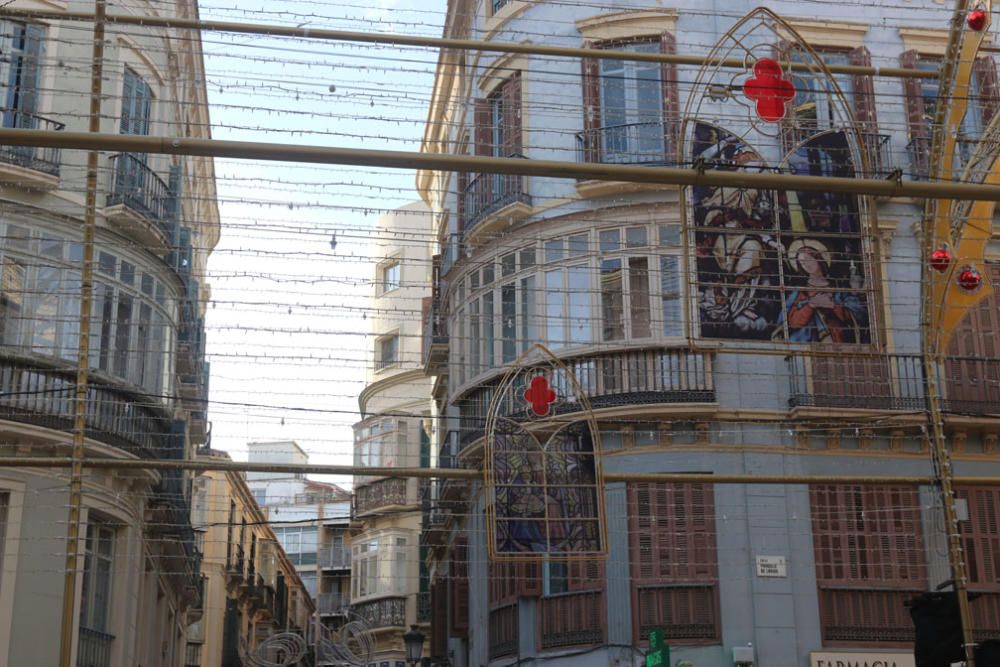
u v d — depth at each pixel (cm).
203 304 3102
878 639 2064
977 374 2181
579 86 2292
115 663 2056
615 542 2092
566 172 1011
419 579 3931
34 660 1877
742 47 1386
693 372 2119
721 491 2108
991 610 2083
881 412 2105
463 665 2736
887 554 2106
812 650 2041
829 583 2081
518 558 1437
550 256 2245
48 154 2045
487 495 1448
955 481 1404
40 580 1909
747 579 2066
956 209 1433
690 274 1384
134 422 2098
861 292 1356
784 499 2112
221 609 4097
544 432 1505
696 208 1347
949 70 1402
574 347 2172
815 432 2131
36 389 1962
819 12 2309
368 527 4247
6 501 1919
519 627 2155
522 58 2339
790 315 1345
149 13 2233
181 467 1269
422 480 3425
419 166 1002
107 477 2052
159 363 2211
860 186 1050
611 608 2069
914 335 2180
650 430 2122
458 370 2394
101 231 2083
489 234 2323
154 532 2423
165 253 2214
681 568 2080
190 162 2755
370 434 4259
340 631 3394
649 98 2261
